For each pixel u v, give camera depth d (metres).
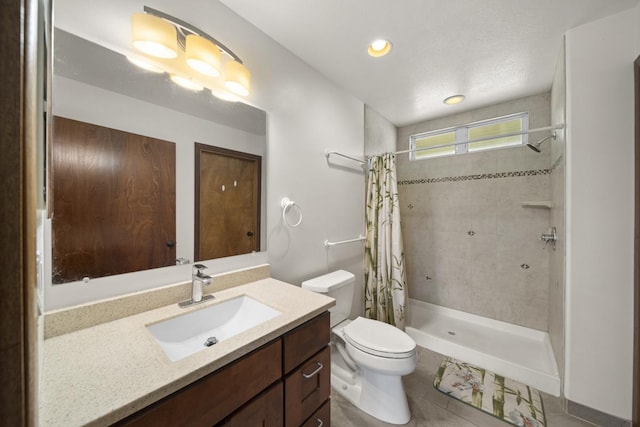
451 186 2.58
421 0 1.20
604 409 1.33
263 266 1.43
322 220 1.89
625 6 1.22
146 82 1.02
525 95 2.15
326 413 1.10
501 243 2.32
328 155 1.92
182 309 1.01
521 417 1.42
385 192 2.16
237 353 0.75
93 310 0.87
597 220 1.33
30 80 0.28
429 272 2.73
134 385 0.60
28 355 0.28
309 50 1.58
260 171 1.45
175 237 1.11
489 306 2.39
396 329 1.59
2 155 0.25
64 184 0.83
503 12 1.26
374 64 1.72
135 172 0.99
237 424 0.76
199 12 1.15
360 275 2.36
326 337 1.10
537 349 1.99
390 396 1.42
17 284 0.27
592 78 1.33
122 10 0.95
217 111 1.25
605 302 1.32
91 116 0.89
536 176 2.15
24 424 0.27
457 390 1.64
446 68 1.76
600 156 1.32
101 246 0.91
